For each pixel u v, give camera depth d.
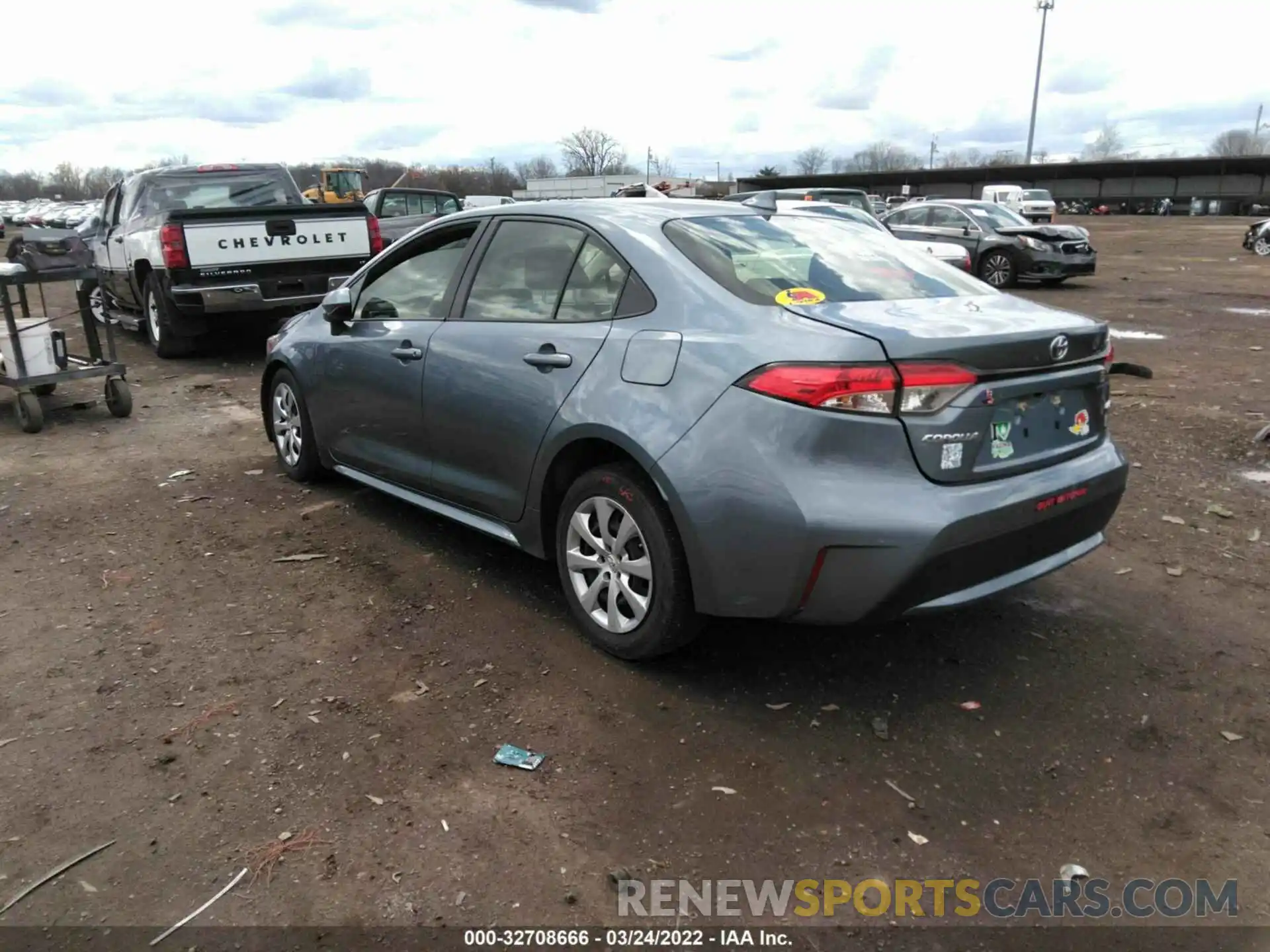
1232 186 63.62
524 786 2.88
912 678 3.52
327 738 3.12
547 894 2.47
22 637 3.79
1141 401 7.90
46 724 3.19
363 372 4.70
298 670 3.54
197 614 4.00
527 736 3.14
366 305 4.87
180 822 2.72
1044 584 4.34
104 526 5.03
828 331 2.96
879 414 2.86
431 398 4.22
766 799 2.84
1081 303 14.94
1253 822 2.76
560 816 2.76
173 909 2.40
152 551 4.69
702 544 3.10
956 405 2.92
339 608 4.07
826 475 2.88
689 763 3.00
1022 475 3.13
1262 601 4.16
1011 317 3.27
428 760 3.00
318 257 9.84
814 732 3.17
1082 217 56.38
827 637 3.82
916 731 3.19
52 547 4.73
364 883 2.49
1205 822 2.76
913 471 2.90
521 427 3.74
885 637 3.82
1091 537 3.56
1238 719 3.27
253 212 9.36
